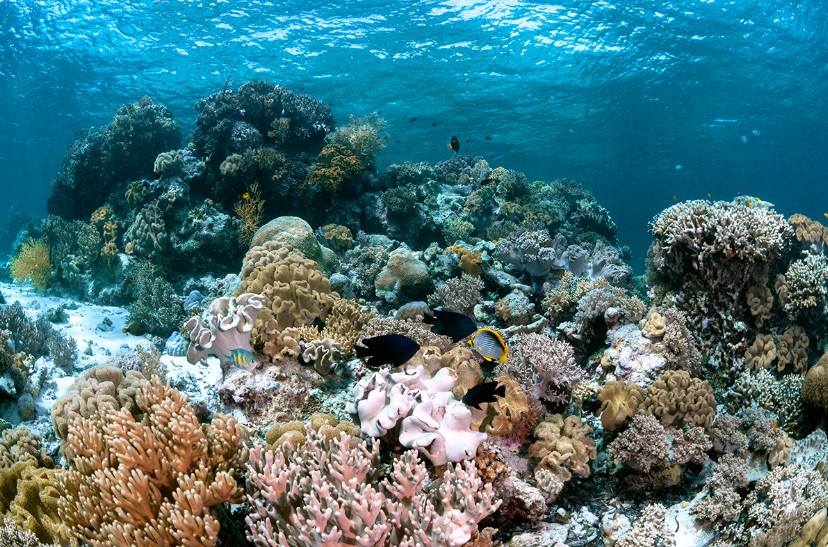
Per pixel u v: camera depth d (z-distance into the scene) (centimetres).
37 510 383
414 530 301
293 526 298
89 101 2953
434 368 482
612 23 2105
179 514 293
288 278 630
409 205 1299
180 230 1190
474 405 364
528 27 2103
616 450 470
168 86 2575
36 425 531
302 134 1335
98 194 1402
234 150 1254
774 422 532
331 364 521
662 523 423
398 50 2217
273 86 1371
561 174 5016
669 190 6297
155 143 1362
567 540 434
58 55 2331
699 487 481
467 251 980
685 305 645
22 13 1995
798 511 415
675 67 2508
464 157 1780
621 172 5025
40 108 3231
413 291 928
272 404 484
